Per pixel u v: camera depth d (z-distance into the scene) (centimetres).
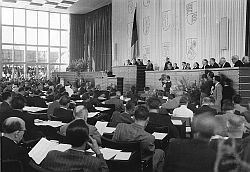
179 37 1430
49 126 396
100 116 559
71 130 211
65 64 2397
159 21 1562
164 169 186
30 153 262
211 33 1252
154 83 1248
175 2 1450
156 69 1393
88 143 236
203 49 1294
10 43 2223
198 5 1316
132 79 1390
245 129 338
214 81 768
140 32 1706
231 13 1152
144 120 323
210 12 1255
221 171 102
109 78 1462
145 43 1666
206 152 163
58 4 2100
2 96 574
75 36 2380
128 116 429
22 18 2261
